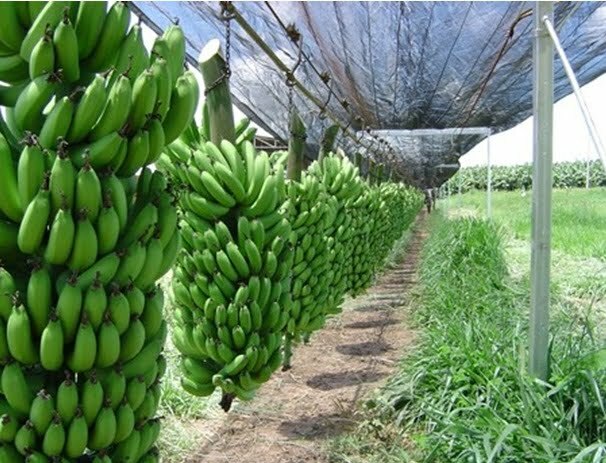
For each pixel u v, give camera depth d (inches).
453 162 720.3
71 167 54.9
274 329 115.8
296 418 162.7
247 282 110.7
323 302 166.1
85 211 55.5
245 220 109.7
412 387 150.3
